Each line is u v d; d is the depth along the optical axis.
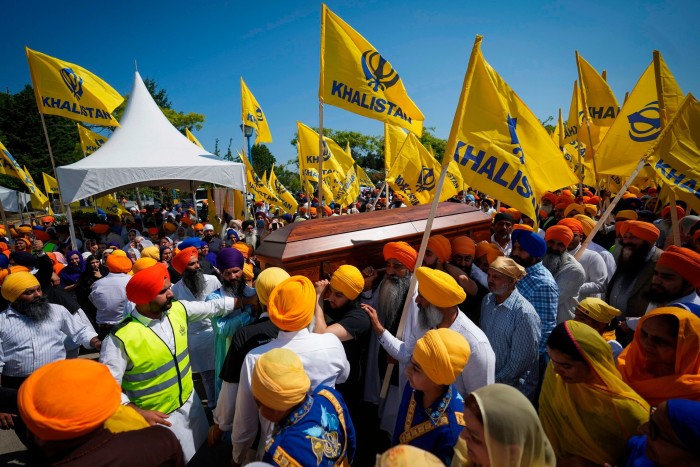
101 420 1.39
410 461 1.11
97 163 7.98
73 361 1.44
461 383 2.51
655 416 1.35
